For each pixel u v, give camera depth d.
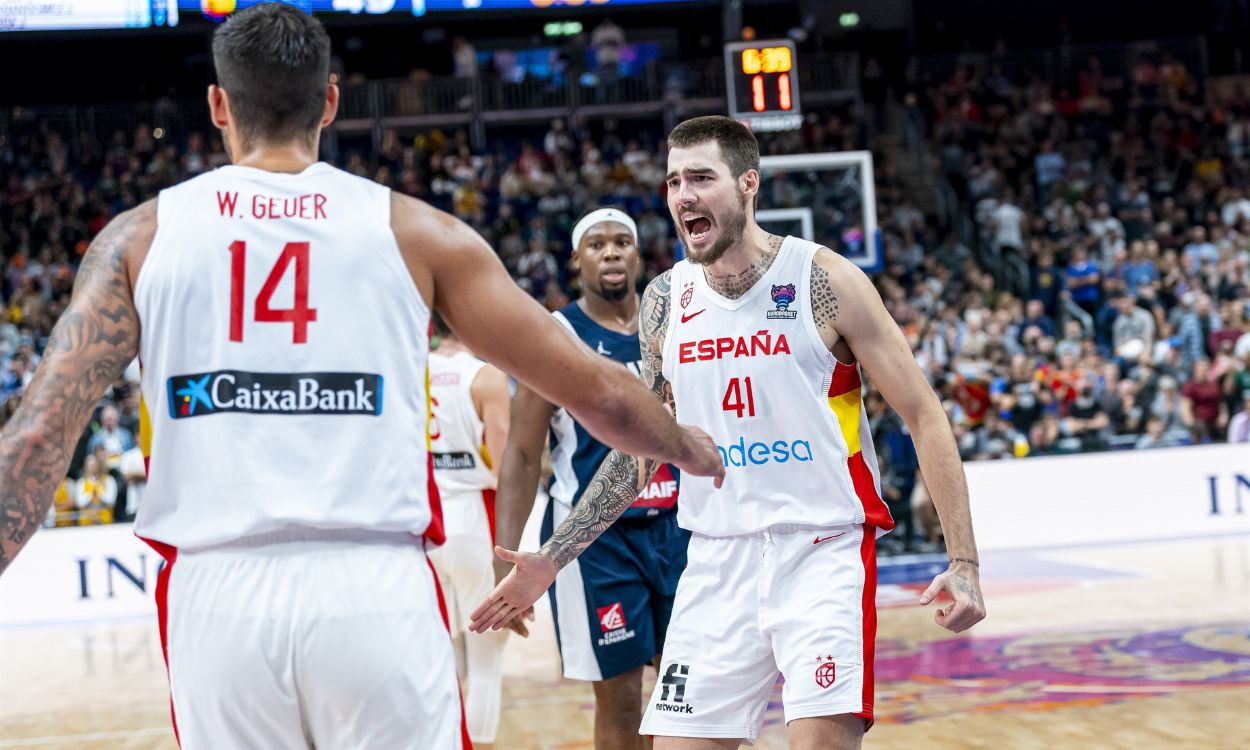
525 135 19.98
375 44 21.56
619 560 3.55
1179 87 19.67
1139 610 7.68
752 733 2.61
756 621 2.59
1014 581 9.39
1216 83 20.14
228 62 1.87
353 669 1.74
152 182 17.81
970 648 6.68
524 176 17.75
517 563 2.57
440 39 21.56
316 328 1.79
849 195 12.17
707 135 2.62
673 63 19.92
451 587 4.36
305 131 1.90
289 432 1.77
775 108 10.84
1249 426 12.29
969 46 21.81
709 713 2.59
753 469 2.62
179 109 19.42
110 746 5.48
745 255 2.65
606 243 3.79
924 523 11.74
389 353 1.82
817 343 2.60
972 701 5.32
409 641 1.78
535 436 3.56
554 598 3.63
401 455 1.82
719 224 2.60
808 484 2.60
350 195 1.86
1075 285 15.06
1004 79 19.97
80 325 1.75
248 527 1.74
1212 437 12.47
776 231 12.16
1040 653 6.41
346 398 1.79
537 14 20.09
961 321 13.89
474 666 4.13
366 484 1.79
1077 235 16.55
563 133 18.59
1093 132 18.70
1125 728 4.68
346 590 1.75
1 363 14.05
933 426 2.55
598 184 17.72
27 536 1.68
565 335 1.89
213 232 1.80
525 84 19.80
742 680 2.60
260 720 1.75
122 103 20.84
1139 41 21.67
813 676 2.47
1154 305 13.91
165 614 1.81
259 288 1.79
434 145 18.75
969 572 2.43
